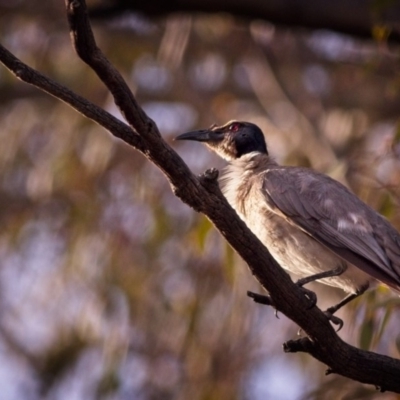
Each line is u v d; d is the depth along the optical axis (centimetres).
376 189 1163
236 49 1792
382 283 907
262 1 1273
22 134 1720
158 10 1262
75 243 1545
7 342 1630
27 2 1778
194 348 1451
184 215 1519
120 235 1523
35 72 712
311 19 1284
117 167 1592
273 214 959
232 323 1445
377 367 808
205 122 1761
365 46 1734
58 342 1563
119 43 1759
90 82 1723
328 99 1819
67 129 1670
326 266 926
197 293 1458
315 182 955
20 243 1620
